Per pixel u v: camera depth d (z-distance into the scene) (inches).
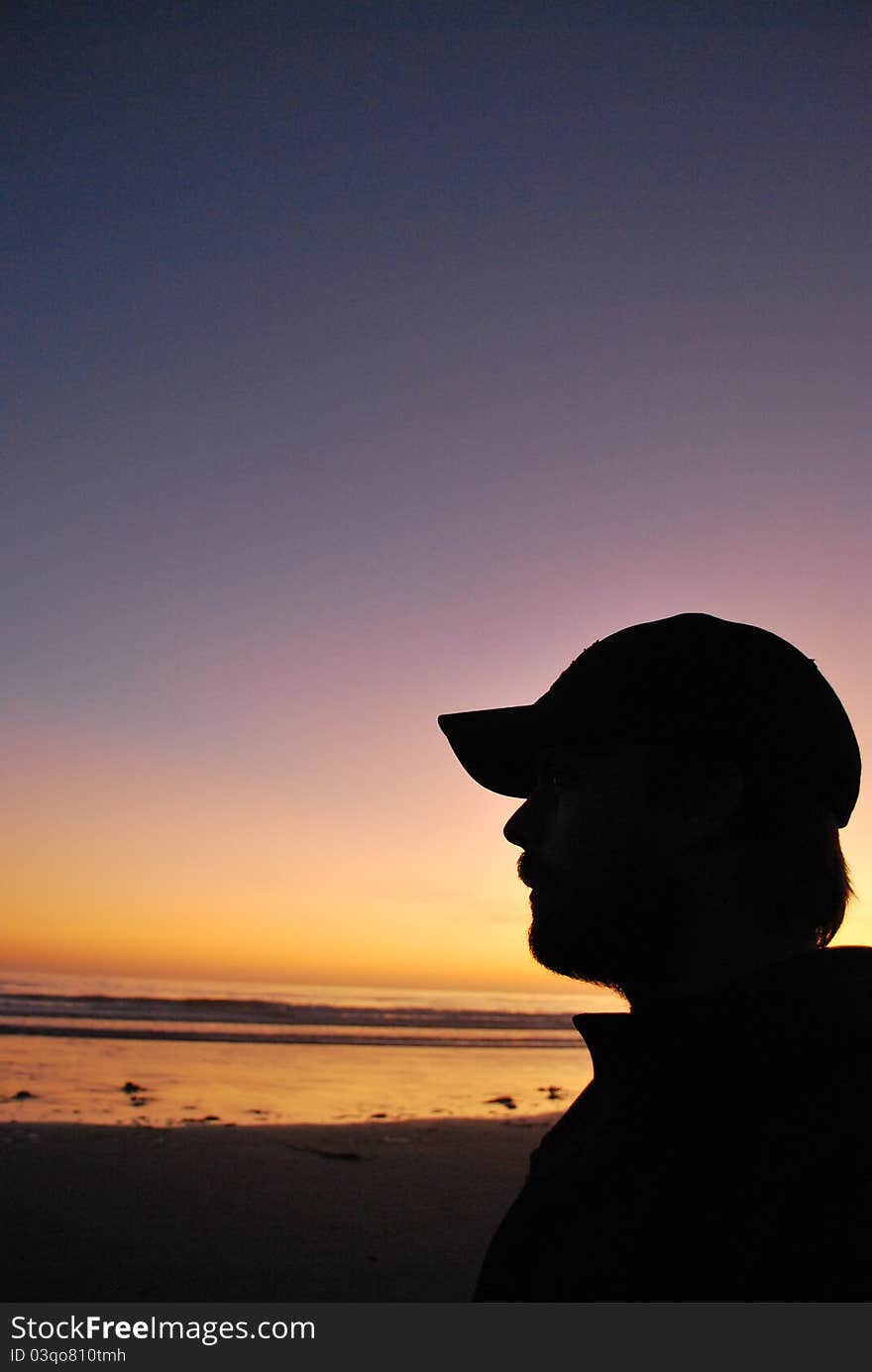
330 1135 263.3
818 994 37.8
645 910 44.5
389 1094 382.0
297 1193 198.1
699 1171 36.3
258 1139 253.3
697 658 47.4
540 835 50.8
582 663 51.8
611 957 45.3
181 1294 138.2
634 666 48.6
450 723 58.2
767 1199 33.4
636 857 45.6
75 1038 552.7
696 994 42.6
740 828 44.4
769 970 39.6
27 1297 135.6
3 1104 309.0
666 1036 40.9
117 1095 343.3
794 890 43.4
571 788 49.3
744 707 45.5
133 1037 580.1
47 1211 176.7
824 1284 30.8
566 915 47.3
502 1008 1296.8
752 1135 35.5
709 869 44.4
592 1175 41.1
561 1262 39.3
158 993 1255.5
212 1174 210.7
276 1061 486.3
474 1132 277.3
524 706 56.2
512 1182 217.2
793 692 46.2
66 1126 258.7
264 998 1208.8
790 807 44.5
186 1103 332.8
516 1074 486.3
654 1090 40.3
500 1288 43.0
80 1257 152.9
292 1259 155.5
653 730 46.6
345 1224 176.9
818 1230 31.6
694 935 44.0
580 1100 48.3
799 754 45.1
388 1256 158.7
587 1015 47.0
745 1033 37.9
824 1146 33.2
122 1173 207.0
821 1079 35.4
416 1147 251.4
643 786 46.4
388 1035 727.7
